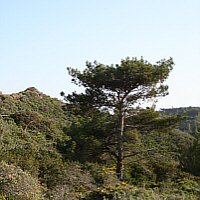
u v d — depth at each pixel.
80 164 13.20
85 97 14.19
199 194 11.83
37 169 13.68
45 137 26.47
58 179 12.58
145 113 15.13
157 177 15.95
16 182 9.99
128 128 15.19
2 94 34.44
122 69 12.87
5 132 22.80
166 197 10.10
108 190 9.22
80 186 11.06
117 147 14.24
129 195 8.69
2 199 8.94
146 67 13.08
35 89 42.19
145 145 22.39
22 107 32.97
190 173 17.77
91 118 15.17
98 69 13.41
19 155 14.78
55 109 36.66
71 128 15.19
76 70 14.04
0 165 10.82
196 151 19.53
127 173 14.41
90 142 13.83
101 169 12.08
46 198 10.74
